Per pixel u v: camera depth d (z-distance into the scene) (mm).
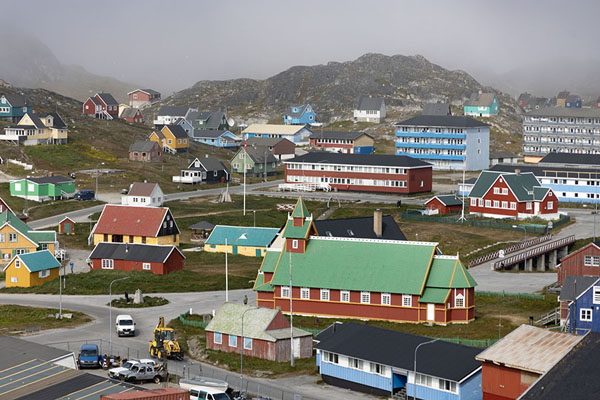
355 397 80375
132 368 82938
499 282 127500
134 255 140125
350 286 108625
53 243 149625
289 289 111438
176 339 99688
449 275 106250
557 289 119562
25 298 124250
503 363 70000
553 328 96750
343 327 88438
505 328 101438
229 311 97062
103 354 93312
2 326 107438
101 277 135125
